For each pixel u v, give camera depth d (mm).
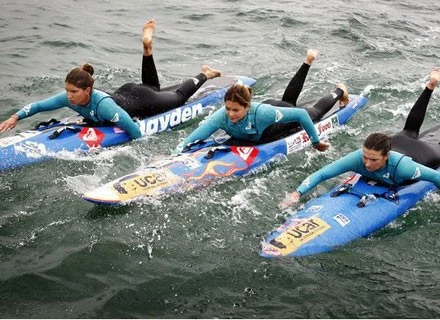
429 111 9188
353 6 16000
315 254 5559
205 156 7172
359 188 6453
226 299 4992
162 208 6305
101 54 11703
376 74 10891
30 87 9766
